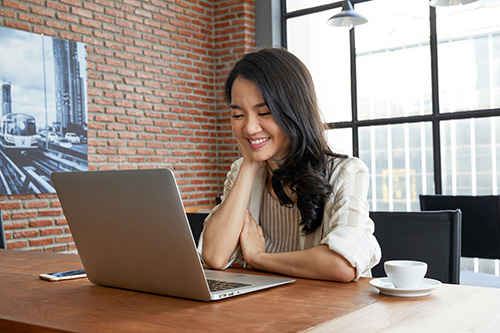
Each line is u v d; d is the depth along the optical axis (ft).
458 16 17.72
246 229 5.11
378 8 19.30
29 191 15.46
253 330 2.86
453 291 3.74
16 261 6.00
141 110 18.85
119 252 3.91
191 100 20.63
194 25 20.79
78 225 4.10
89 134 17.28
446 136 18.12
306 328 2.87
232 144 21.12
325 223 5.01
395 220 5.40
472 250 9.96
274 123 4.72
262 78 4.62
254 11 21.25
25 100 15.47
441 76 18.10
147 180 3.45
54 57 16.21
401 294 3.61
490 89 17.29
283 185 5.15
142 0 18.95
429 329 2.85
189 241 3.41
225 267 5.11
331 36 20.22
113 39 18.01
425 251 5.23
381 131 19.31
